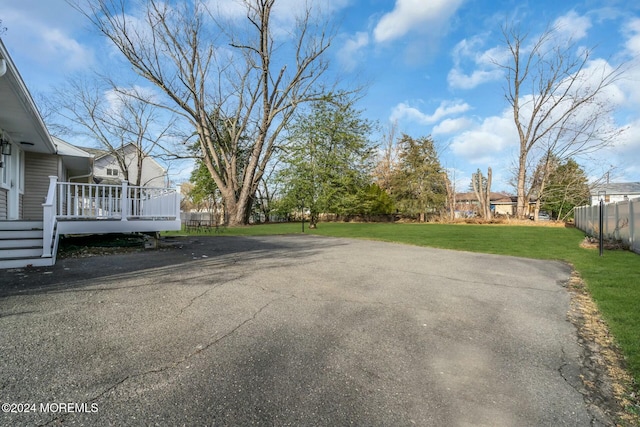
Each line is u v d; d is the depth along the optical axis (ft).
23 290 13.10
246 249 28.04
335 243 35.12
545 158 86.43
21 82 19.27
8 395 6.11
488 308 12.86
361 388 6.93
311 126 73.10
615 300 13.85
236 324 10.16
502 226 69.97
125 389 6.47
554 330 10.77
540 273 20.01
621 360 8.66
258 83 76.38
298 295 13.61
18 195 32.30
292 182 70.54
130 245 27.63
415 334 10.02
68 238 30.25
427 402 6.56
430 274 18.88
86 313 10.62
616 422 6.14
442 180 113.70
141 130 78.13
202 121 68.64
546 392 7.11
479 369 8.03
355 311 11.88
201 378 6.99
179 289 13.87
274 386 6.83
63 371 7.04
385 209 115.34
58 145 37.76
